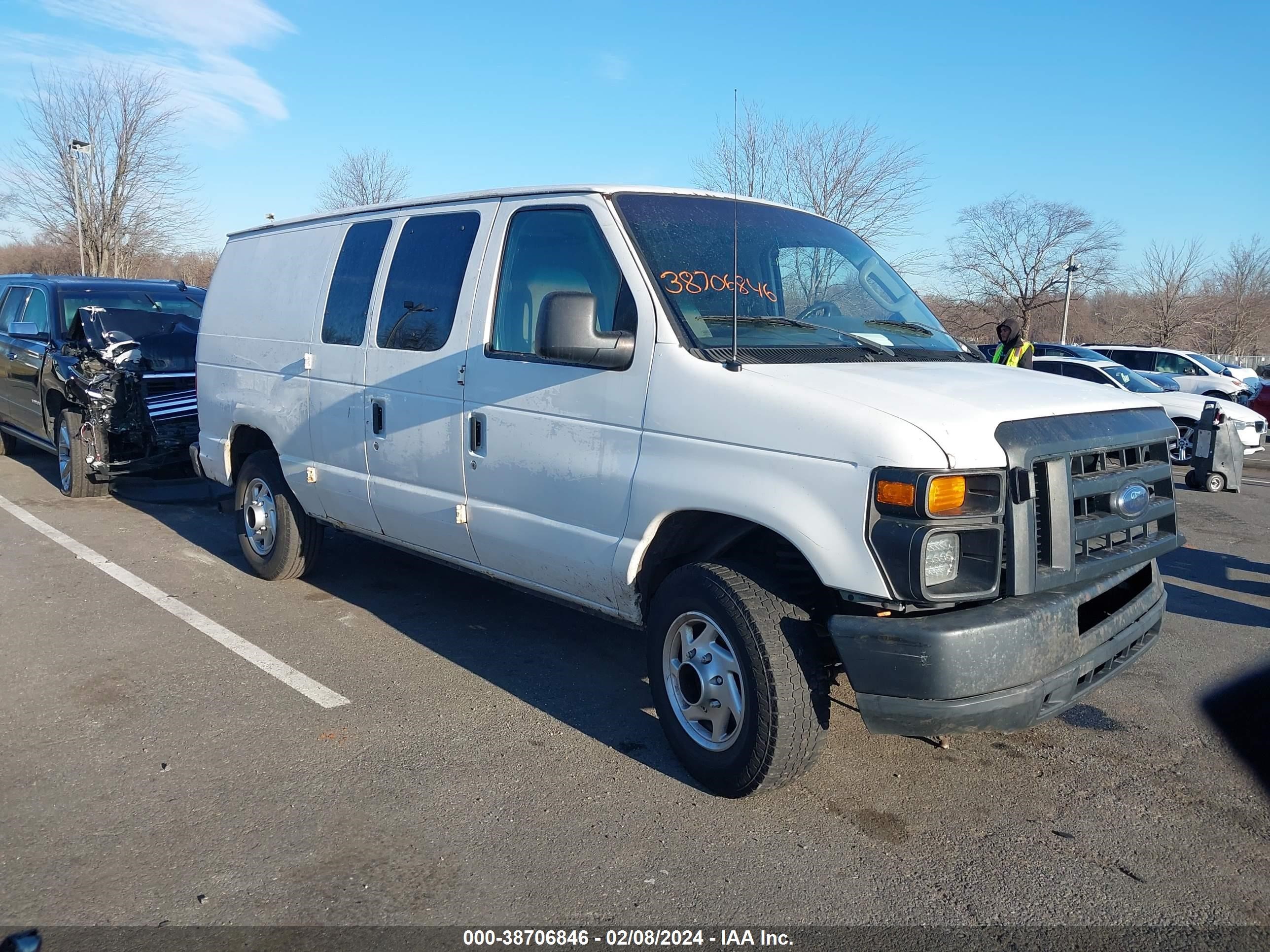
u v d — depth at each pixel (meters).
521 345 4.21
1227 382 20.75
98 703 4.38
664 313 3.67
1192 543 8.38
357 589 6.23
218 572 6.61
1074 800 3.66
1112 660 3.56
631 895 3.00
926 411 3.09
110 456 8.72
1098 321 52.12
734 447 3.36
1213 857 3.28
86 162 29.84
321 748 3.97
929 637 2.95
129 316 9.09
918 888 3.07
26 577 6.35
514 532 4.21
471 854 3.21
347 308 5.23
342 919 2.86
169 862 3.14
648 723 4.30
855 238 4.87
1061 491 3.20
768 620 3.33
